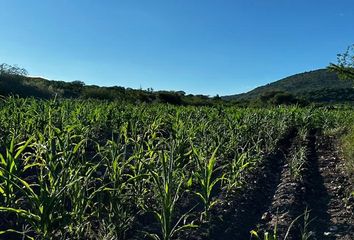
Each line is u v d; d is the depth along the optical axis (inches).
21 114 389.7
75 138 331.0
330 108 1182.3
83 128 343.6
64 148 203.8
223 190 292.8
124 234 198.7
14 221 202.4
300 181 340.2
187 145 321.4
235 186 290.8
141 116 515.5
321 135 743.7
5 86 1066.7
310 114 832.9
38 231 162.6
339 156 502.3
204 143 330.0
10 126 376.2
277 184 341.4
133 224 215.0
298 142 614.5
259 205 277.4
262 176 351.9
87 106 530.0
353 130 661.3
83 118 428.1
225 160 366.6
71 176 178.9
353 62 822.5
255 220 249.6
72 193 186.1
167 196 177.5
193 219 231.3
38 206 160.9
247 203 270.8
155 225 219.5
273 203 283.1
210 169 227.0
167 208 177.3
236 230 225.8
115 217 192.2
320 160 481.7
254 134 535.8
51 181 182.1
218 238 212.4
